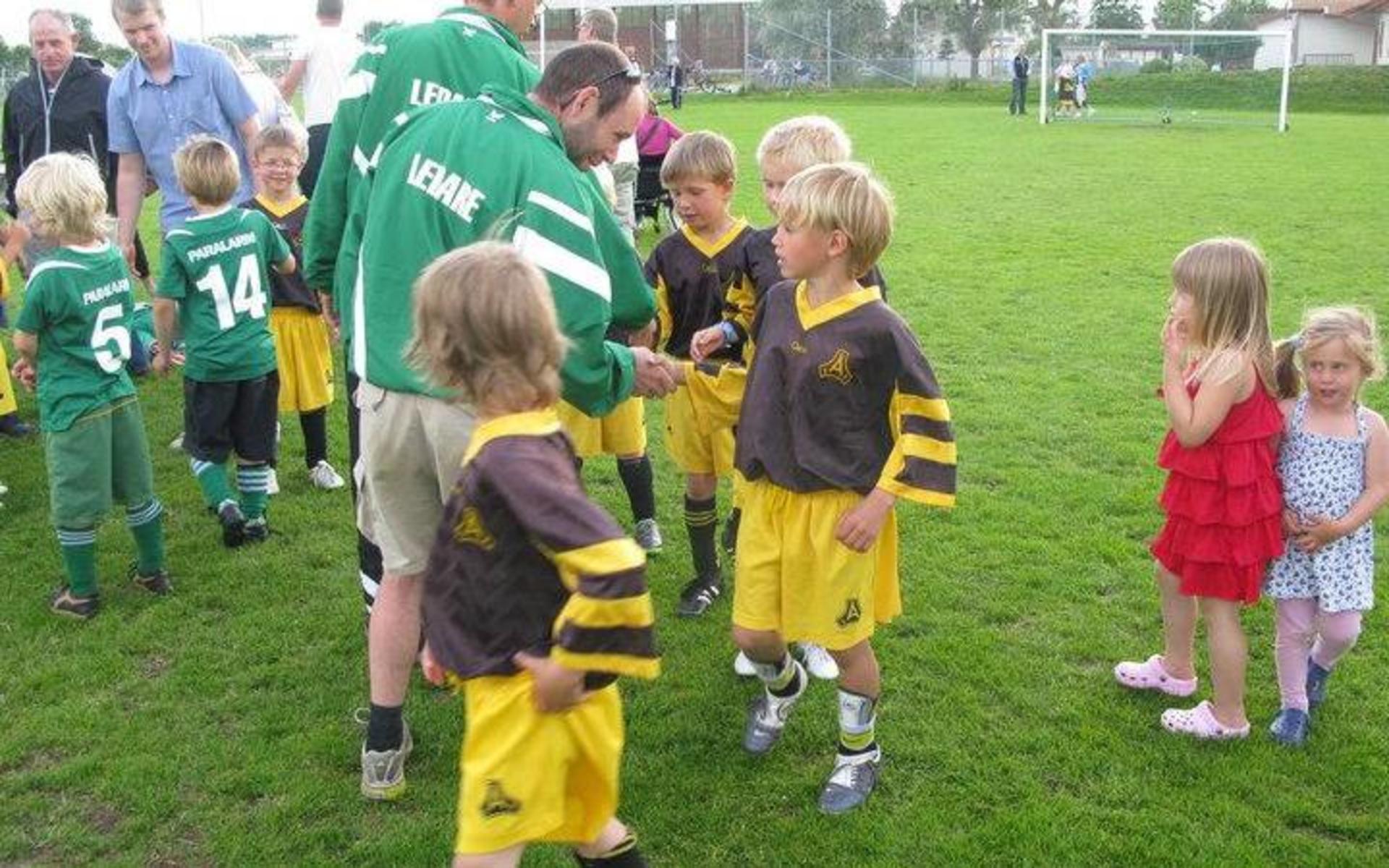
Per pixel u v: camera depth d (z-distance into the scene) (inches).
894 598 132.3
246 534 199.3
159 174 240.1
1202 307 129.7
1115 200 593.6
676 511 214.5
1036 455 237.8
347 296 129.8
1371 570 137.8
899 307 364.2
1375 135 994.7
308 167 325.7
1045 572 184.1
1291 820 125.9
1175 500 136.4
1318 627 140.4
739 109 1403.8
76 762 135.5
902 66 1876.2
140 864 119.6
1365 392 272.8
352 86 137.0
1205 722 139.6
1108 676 154.8
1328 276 400.8
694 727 144.1
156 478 228.8
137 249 307.9
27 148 294.0
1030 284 396.2
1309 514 133.8
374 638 126.3
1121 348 315.6
